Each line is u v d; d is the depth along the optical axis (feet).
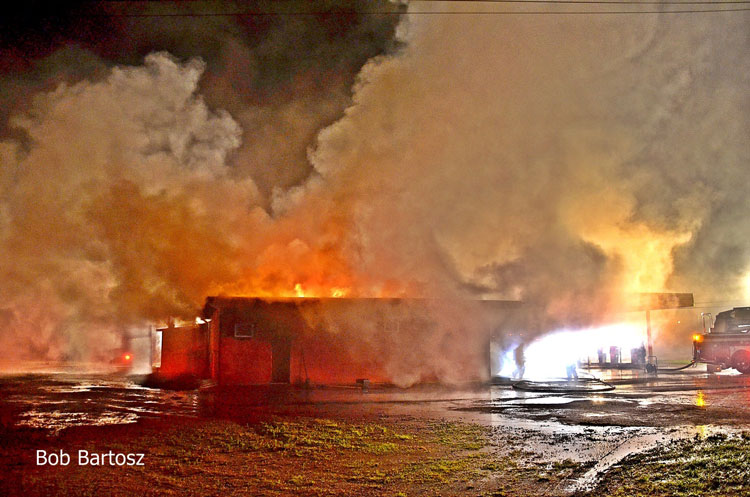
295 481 26.53
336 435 37.27
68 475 27.55
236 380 72.28
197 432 38.24
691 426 39.63
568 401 55.21
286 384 72.33
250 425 41.09
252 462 30.19
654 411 47.29
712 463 27.81
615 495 23.81
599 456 30.91
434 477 27.02
